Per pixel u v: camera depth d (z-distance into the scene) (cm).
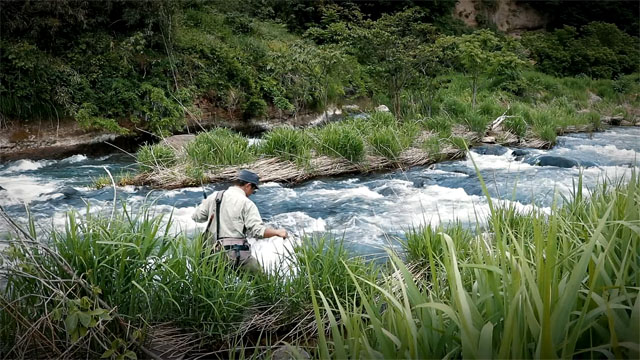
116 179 876
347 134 963
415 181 854
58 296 273
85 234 309
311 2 2289
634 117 1870
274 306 357
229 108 1520
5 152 1123
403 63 1440
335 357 215
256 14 2205
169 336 328
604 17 3366
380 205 720
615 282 203
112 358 285
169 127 1341
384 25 1573
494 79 2095
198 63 1488
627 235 219
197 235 384
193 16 1736
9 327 293
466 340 161
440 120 1220
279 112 1628
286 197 778
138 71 1416
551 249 185
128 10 1402
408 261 438
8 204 733
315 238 464
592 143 1285
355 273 371
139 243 315
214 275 349
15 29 1256
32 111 1190
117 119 1308
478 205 695
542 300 173
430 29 1617
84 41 1345
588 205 394
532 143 1218
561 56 2678
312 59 1470
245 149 956
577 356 187
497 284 190
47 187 858
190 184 848
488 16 3181
